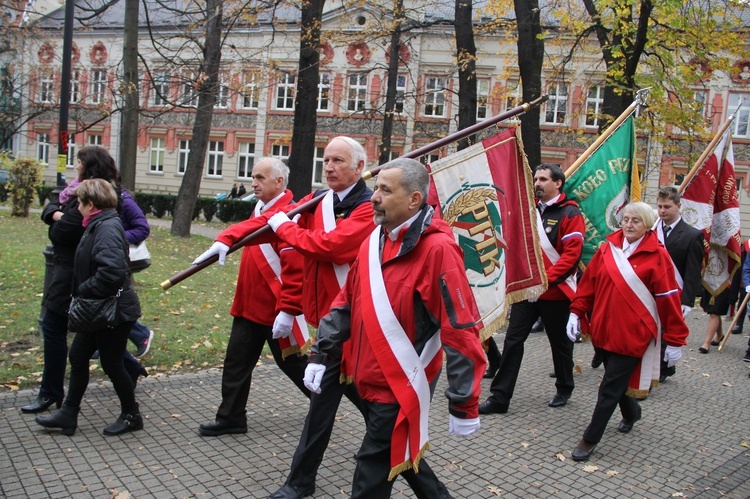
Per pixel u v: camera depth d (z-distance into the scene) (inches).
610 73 514.9
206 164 1508.4
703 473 180.9
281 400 218.1
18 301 317.7
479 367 109.3
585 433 185.5
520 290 191.8
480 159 181.5
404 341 113.3
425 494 120.5
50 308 182.7
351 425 199.0
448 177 176.6
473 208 177.6
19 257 454.9
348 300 126.3
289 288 162.2
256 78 629.6
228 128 1485.0
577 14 668.1
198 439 179.2
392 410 113.5
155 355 252.7
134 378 195.6
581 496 161.0
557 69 602.2
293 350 177.0
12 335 259.0
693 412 240.4
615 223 268.2
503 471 173.3
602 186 267.9
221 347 272.5
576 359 313.4
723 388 280.2
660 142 631.2
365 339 117.0
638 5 513.0
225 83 701.3
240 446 176.1
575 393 253.1
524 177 191.6
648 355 186.4
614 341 182.4
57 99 906.7
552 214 233.5
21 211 826.2
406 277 114.1
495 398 221.3
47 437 173.2
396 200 113.4
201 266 154.5
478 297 175.2
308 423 146.2
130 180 530.3
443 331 110.0
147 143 1521.9
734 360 341.4
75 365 172.2
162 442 175.5
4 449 164.6
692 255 261.0
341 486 156.0
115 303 165.0
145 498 144.1
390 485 114.4
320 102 1357.0
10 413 187.5
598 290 188.7
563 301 226.1
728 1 532.4
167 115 1499.8
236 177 1491.1
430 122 1263.5
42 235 631.2
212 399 213.2
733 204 341.4
